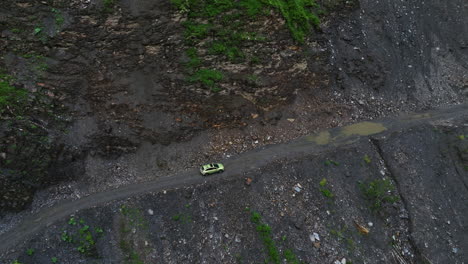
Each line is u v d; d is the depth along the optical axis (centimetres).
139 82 2795
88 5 2492
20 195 2478
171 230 2530
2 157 2428
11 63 2505
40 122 2600
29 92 2555
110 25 2561
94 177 2712
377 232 2789
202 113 2981
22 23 2459
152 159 2856
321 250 2609
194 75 2842
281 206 2734
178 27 2683
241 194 2733
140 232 2491
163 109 2889
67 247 2352
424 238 2816
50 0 2456
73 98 2698
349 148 3139
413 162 3167
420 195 3011
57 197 2589
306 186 2861
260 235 2584
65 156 2652
